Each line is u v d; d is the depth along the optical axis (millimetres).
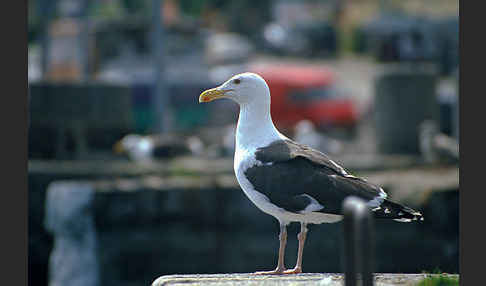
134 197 18125
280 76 35531
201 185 18359
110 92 24391
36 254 20516
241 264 18234
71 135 23953
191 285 9602
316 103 35281
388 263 17781
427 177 19328
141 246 18141
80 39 32719
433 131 23125
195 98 33062
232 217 18312
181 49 33844
